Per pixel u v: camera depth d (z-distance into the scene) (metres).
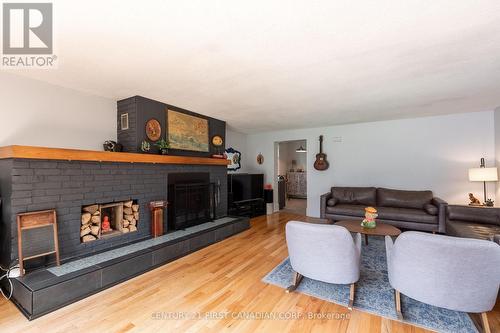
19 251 2.08
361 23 1.62
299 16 1.54
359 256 2.06
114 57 2.13
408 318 1.85
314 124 5.30
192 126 4.14
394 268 1.83
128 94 3.21
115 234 2.92
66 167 2.48
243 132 6.57
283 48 1.97
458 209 3.44
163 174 3.53
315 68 2.36
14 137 2.52
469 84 2.77
